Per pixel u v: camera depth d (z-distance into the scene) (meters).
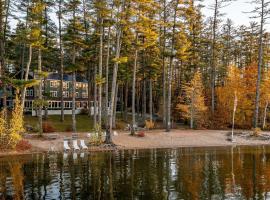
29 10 36.66
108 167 25.12
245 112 59.94
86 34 47.53
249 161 28.20
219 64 74.75
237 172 23.55
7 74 43.78
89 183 20.00
